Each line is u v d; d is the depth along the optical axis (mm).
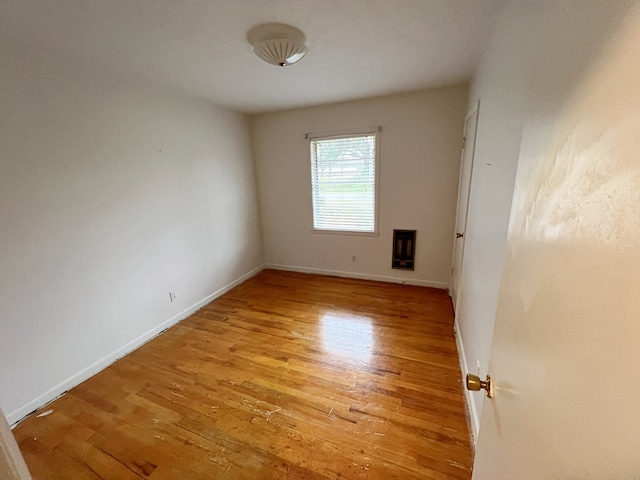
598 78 355
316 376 2014
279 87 2678
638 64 274
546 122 540
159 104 2578
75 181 1992
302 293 3465
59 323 1944
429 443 1481
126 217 2354
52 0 1302
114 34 1630
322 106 3438
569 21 468
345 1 1396
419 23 1611
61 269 1943
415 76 2492
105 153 2168
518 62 1167
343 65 2195
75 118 1969
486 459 772
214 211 3332
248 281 3920
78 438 1587
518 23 1193
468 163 2396
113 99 2201
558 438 398
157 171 2604
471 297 1924
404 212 3404
